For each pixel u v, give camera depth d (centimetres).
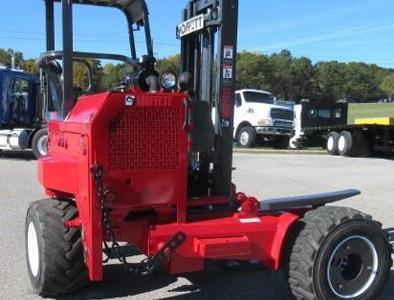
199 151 536
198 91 607
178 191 509
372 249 528
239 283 621
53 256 525
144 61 564
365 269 527
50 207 543
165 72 512
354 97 11862
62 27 527
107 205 481
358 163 2053
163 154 501
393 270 667
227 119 560
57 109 572
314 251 503
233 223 516
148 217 511
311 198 565
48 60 567
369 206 1117
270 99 2862
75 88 564
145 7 587
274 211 551
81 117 504
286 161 2058
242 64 10544
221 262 561
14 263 678
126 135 486
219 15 550
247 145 2727
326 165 1950
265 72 10831
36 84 1958
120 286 602
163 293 586
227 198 554
